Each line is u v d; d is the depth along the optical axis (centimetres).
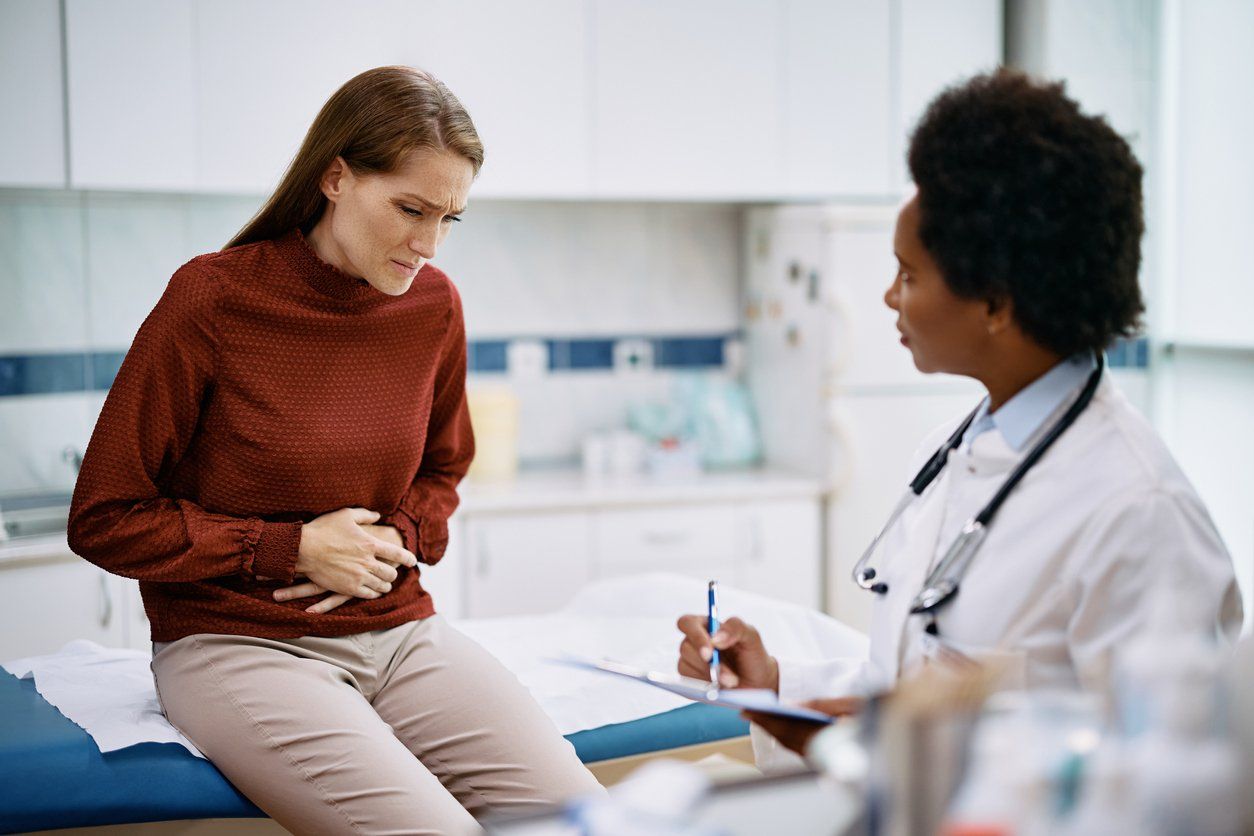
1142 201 120
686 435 411
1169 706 90
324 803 166
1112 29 382
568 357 414
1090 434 121
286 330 177
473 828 164
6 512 317
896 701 91
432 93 176
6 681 205
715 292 426
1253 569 357
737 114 372
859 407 371
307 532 178
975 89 121
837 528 375
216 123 323
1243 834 90
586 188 361
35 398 339
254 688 172
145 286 353
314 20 330
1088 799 89
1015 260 117
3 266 336
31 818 165
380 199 173
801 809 103
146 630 309
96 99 313
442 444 208
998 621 121
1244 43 352
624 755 199
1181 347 379
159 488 182
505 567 353
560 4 353
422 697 185
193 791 172
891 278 369
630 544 362
